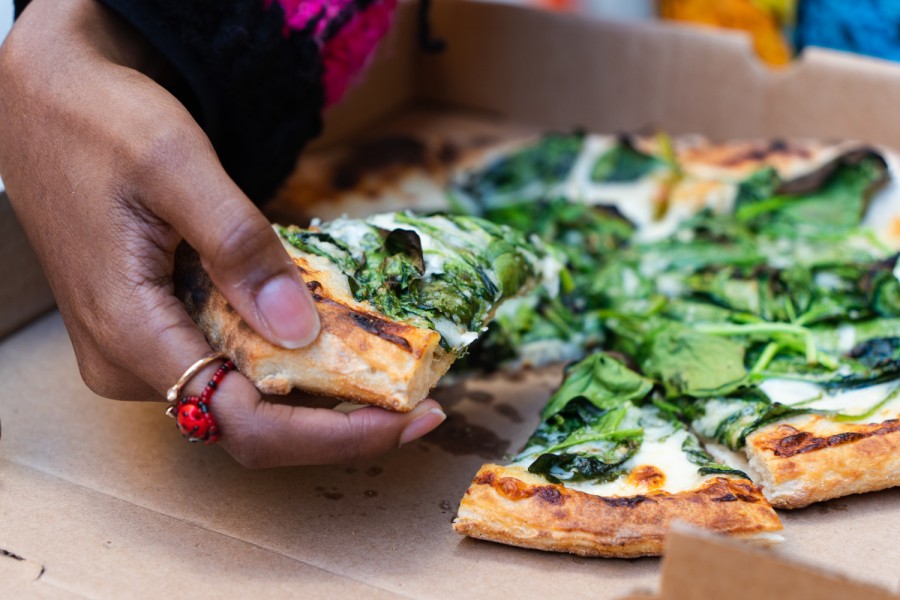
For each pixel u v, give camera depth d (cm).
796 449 35
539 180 54
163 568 32
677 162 55
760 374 39
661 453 36
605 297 44
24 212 34
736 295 42
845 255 45
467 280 35
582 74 62
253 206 30
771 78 58
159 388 31
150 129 31
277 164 43
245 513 34
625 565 33
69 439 38
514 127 64
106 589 31
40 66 33
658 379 39
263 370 31
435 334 31
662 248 47
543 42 62
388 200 53
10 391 40
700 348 39
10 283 43
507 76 64
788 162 53
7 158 34
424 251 35
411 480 36
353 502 35
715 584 27
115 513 34
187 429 31
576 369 39
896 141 56
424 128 63
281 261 30
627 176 53
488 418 40
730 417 37
